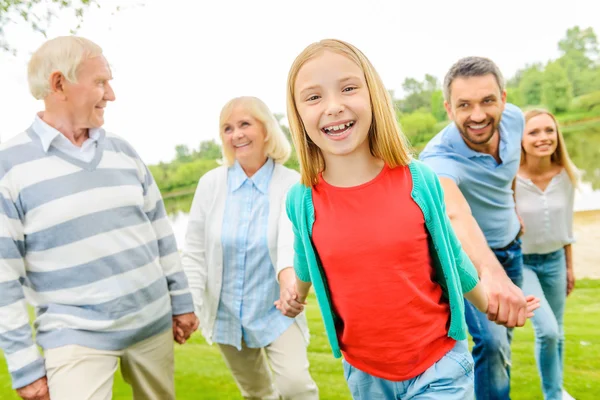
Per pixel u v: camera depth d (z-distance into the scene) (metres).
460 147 2.39
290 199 1.48
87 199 1.84
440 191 1.38
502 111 2.32
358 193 1.33
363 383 1.51
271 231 2.23
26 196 1.77
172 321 2.21
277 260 2.19
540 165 2.80
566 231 2.90
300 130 1.41
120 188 1.93
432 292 1.41
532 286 2.80
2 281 1.71
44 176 1.79
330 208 1.36
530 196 2.85
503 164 2.41
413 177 1.34
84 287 1.84
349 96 1.29
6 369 3.34
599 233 5.30
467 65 2.29
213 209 2.36
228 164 2.40
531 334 3.67
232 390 3.04
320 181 1.40
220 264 2.31
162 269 2.21
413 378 1.42
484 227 2.55
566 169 2.83
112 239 1.89
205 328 2.42
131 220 1.96
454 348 1.46
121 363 2.06
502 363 2.16
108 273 1.87
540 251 2.91
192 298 2.29
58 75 1.80
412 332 1.37
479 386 2.18
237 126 2.30
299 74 1.33
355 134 1.29
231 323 2.35
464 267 1.46
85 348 1.81
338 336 1.52
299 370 2.20
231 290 2.30
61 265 1.82
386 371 1.43
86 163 1.87
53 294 1.83
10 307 1.72
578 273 4.66
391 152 1.34
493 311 1.62
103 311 1.86
